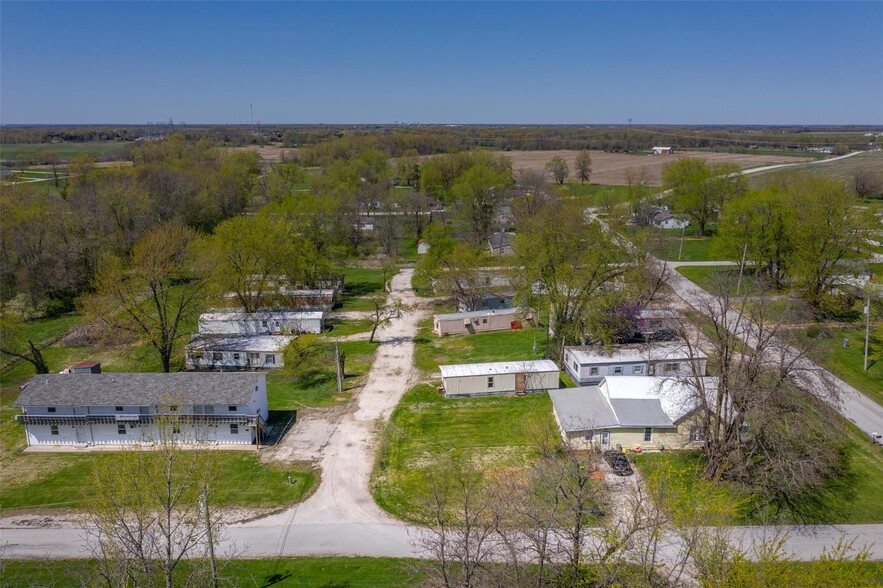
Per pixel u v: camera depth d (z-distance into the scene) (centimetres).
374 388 5209
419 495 3616
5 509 3534
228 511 3497
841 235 6366
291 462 4022
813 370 3525
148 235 6956
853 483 3600
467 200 10488
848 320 6397
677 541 2964
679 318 4878
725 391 3662
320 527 3350
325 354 5969
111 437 4253
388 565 3017
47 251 7706
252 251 6762
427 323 7044
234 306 6969
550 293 5600
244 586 2889
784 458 3359
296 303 7400
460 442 4250
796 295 5344
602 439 4047
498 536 3014
